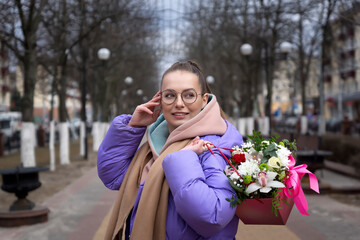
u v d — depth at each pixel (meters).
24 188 6.79
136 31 20.55
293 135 10.97
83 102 17.73
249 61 20.42
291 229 5.69
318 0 13.23
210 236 1.74
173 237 1.75
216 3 21.41
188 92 1.91
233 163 1.83
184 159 1.69
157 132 2.08
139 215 1.77
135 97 42.00
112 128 2.07
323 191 8.73
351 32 31.56
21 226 6.63
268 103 17.66
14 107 38.22
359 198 8.24
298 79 34.38
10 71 25.31
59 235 6.07
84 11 14.13
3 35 11.76
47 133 30.55
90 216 7.27
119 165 2.09
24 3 10.88
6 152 23.25
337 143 13.62
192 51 31.67
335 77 47.72
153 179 1.79
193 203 1.62
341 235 5.57
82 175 12.84
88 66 18.16
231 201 1.68
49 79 22.58
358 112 43.00
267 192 1.71
